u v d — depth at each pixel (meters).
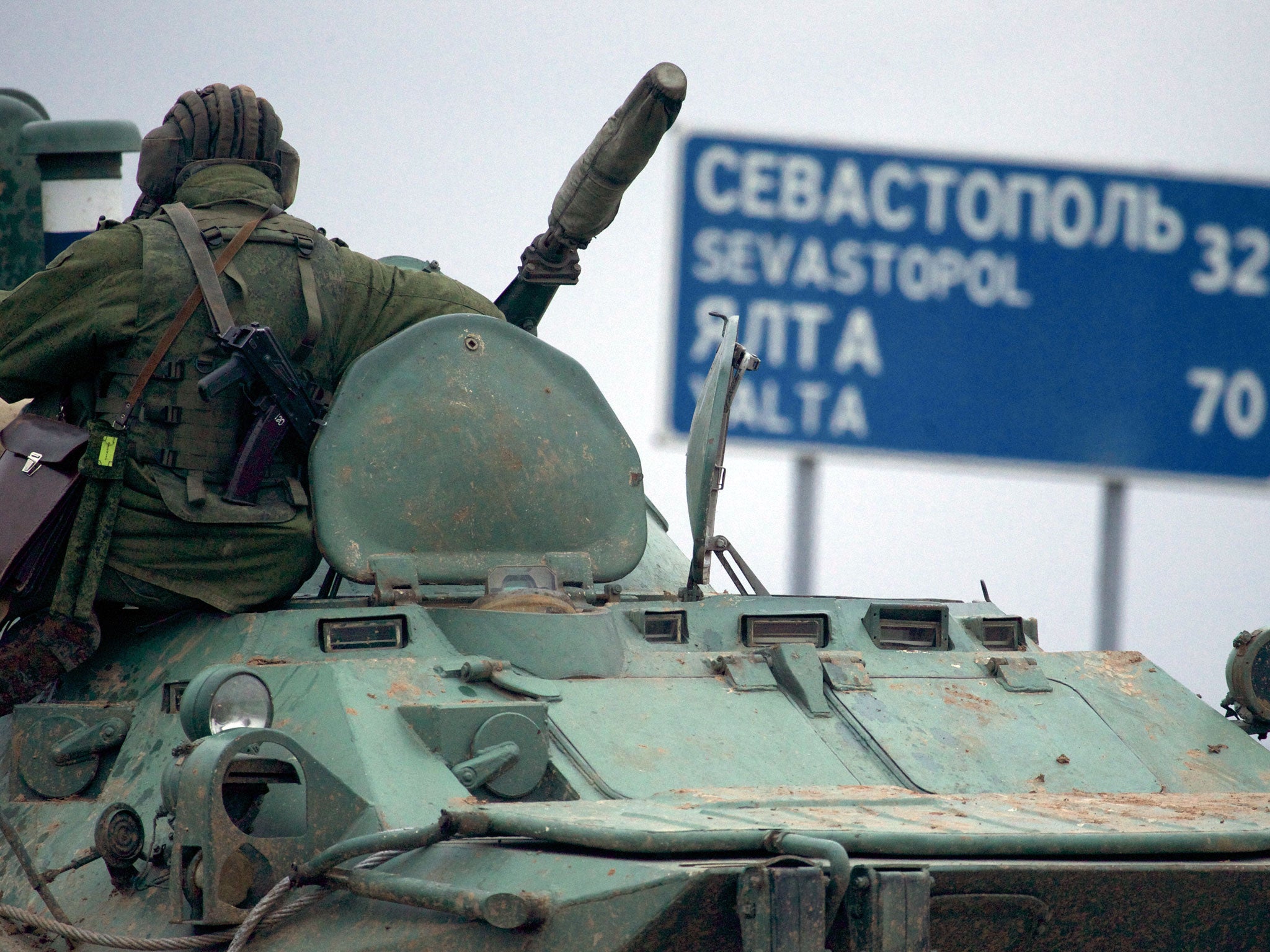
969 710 20.62
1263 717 21.83
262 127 24.12
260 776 16.69
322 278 23.03
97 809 19.03
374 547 21.56
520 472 22.69
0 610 21.16
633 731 18.61
